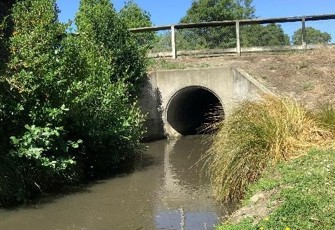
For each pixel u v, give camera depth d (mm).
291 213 5352
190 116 18484
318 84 13672
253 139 7445
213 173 8438
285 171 6711
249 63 15906
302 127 7770
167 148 14125
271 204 5812
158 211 7605
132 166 11391
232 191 7461
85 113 10047
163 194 8633
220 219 6969
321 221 5113
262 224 5285
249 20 16844
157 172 10617
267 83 14102
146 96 15594
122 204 8086
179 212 7473
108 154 10797
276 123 7594
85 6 14117
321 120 8070
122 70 14195
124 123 10898
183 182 9516
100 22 13914
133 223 7070
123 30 14250
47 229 6914
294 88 13594
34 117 8633
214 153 8641
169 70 15680
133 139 11742
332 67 14812
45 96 8891
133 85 14570
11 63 8531
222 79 15367
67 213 7645
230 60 16500
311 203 5457
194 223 6906
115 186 9375
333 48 16703
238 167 7375
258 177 7180
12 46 8852
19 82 8367
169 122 16125
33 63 8539
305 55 16172
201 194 8445
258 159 7297
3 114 8422
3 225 7141
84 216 7473
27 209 7883
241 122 7738
